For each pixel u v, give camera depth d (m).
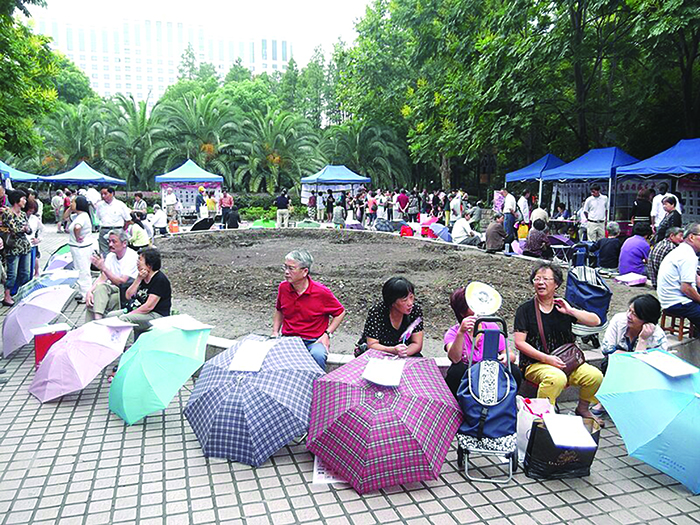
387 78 36.69
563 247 12.87
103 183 27.84
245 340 4.36
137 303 5.71
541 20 17.59
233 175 35.94
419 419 3.57
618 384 3.89
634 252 9.33
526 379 4.63
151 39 173.00
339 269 11.70
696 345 5.95
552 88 20.17
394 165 40.59
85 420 4.65
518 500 3.54
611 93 21.64
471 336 4.18
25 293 7.00
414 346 4.59
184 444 4.26
